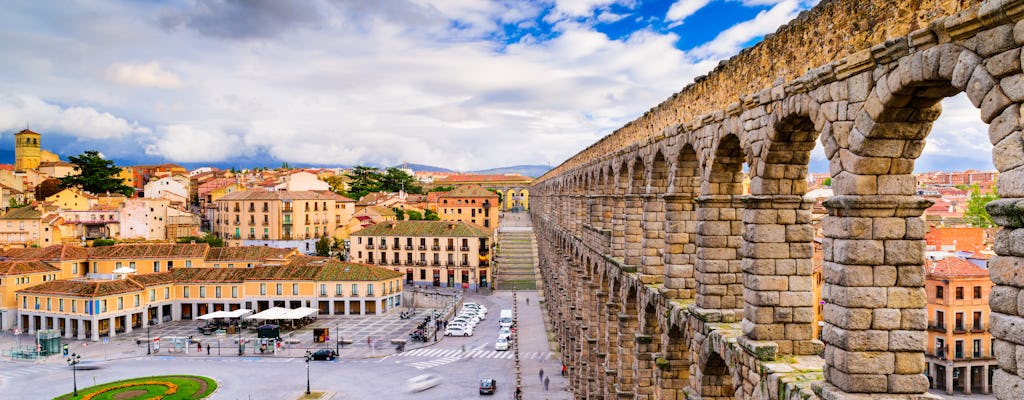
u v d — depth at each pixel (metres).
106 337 109.50
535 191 188.12
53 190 195.25
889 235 17.38
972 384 64.19
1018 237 12.31
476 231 159.50
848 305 17.47
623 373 42.12
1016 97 12.34
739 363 24.12
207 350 101.44
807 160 22.72
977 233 72.44
